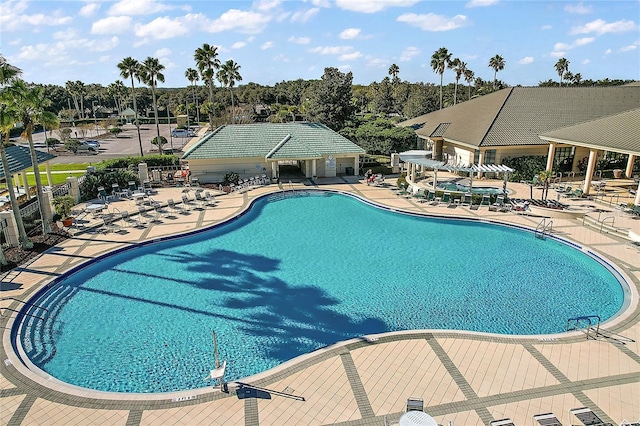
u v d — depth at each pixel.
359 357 13.07
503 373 12.25
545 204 28.56
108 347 14.44
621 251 21.30
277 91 123.31
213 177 37.75
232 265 20.84
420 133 46.66
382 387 11.74
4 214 21.75
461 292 18.12
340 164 40.41
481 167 30.45
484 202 29.66
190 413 10.84
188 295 17.86
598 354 13.09
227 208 29.50
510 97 42.00
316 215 28.95
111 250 21.84
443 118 47.31
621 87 42.12
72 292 18.11
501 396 11.34
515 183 35.62
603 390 11.50
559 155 37.25
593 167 30.41
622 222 24.98
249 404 11.16
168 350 14.24
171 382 12.75
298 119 93.81
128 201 31.11
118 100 122.69
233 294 17.97
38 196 23.38
